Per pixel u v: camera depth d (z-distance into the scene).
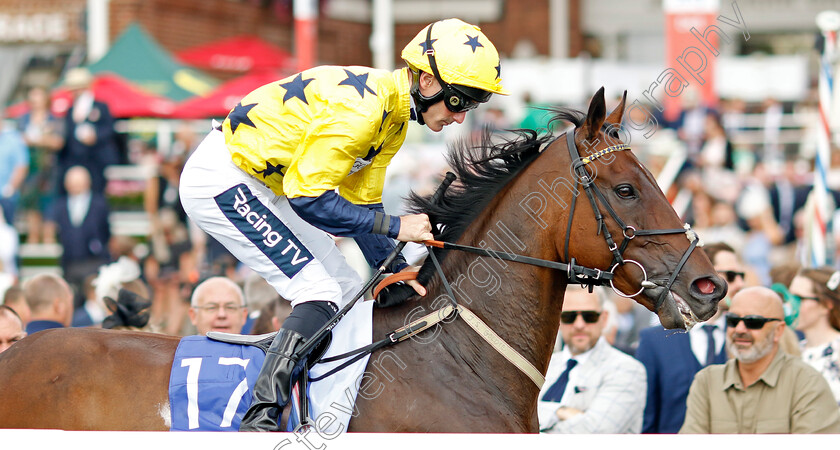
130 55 16.81
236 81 16.83
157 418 4.94
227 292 7.58
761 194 15.03
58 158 15.01
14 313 6.76
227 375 4.98
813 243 11.16
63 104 15.47
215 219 5.23
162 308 12.36
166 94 16.20
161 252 14.51
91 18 20.56
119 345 5.18
